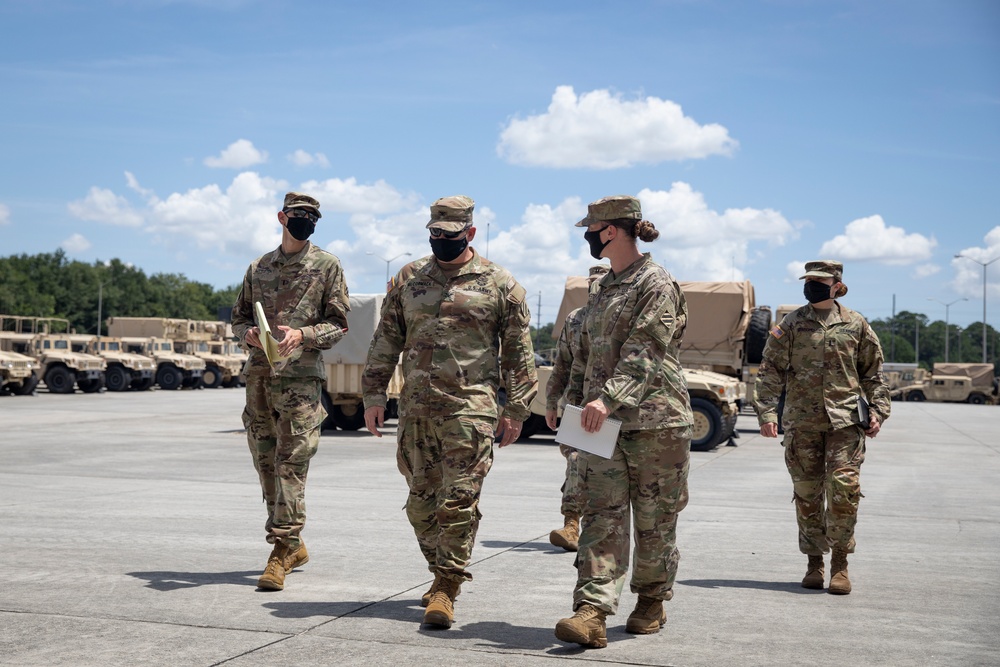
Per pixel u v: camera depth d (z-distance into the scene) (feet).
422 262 16.85
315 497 33.37
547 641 15.24
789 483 40.24
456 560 16.08
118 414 82.79
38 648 14.43
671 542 15.57
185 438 58.85
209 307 551.18
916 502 35.01
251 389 19.45
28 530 25.45
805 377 20.07
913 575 21.36
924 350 533.55
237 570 20.47
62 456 47.47
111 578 19.47
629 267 15.62
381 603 17.62
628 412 15.05
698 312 67.67
